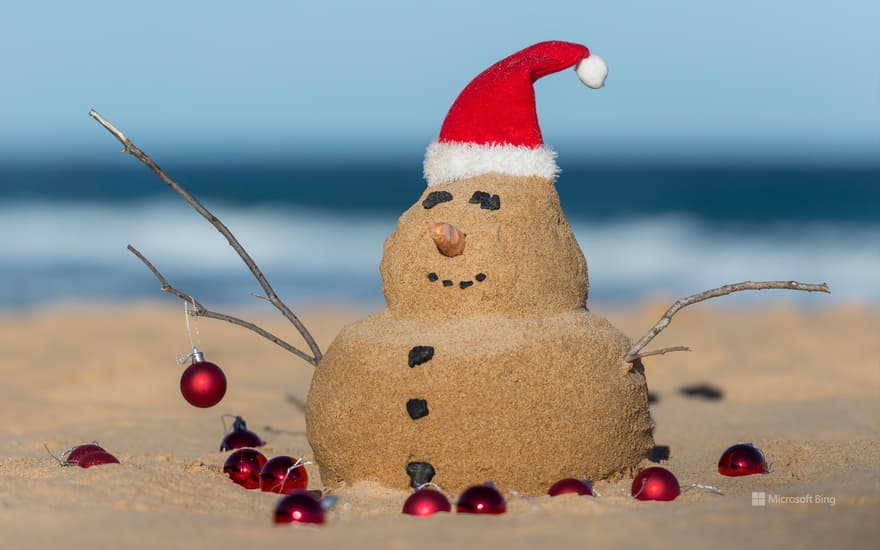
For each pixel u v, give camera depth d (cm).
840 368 980
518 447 490
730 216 3306
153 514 435
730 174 5194
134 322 1427
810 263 2380
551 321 514
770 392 897
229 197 3959
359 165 6812
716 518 425
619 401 512
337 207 3616
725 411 821
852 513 430
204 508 460
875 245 2612
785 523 417
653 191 4166
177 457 653
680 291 2009
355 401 504
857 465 555
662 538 396
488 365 489
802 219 3209
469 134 538
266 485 532
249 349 1210
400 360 496
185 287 2073
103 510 438
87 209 3356
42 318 1477
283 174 5391
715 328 1287
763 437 691
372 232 2984
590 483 490
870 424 731
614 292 2017
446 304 509
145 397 931
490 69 542
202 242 2772
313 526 424
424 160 553
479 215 516
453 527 415
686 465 600
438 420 488
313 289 2077
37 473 515
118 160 7319
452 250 504
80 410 866
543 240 526
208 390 540
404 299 520
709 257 2492
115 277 2195
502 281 507
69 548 384
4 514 426
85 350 1192
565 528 411
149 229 2956
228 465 546
